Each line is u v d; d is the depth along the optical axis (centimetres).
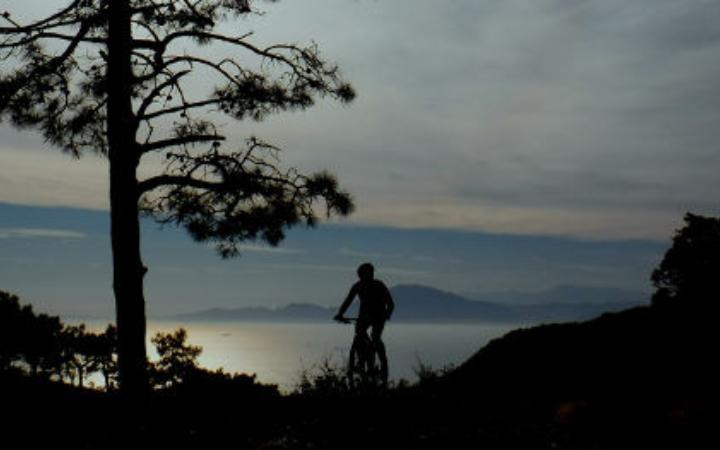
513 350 1371
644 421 880
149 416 1098
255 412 1070
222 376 1254
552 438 861
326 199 1369
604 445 836
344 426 935
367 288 1279
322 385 1140
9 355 2811
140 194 1330
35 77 1321
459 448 824
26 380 1611
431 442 844
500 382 1249
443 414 992
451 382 1286
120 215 1308
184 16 1351
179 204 1373
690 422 849
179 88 1356
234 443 904
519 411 1014
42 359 2900
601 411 925
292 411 1059
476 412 1006
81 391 1588
